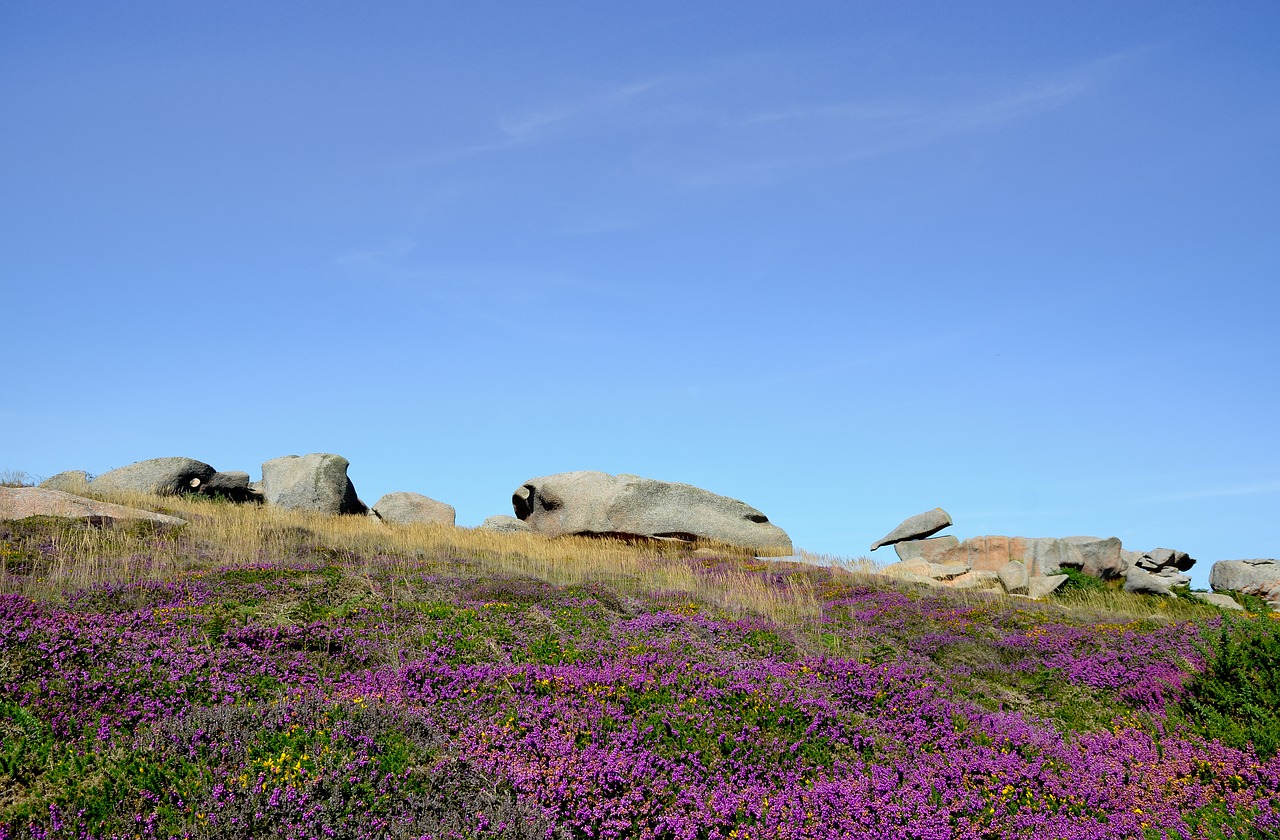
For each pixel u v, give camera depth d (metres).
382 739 10.57
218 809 8.54
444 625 15.67
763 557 33.66
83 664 11.48
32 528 21.42
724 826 10.22
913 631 19.47
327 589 17.42
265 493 37.44
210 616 14.67
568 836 9.32
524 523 41.19
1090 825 11.17
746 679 14.23
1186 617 22.81
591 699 12.45
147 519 23.89
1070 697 15.76
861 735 13.02
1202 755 12.70
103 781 8.94
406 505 39.84
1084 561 29.38
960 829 10.83
